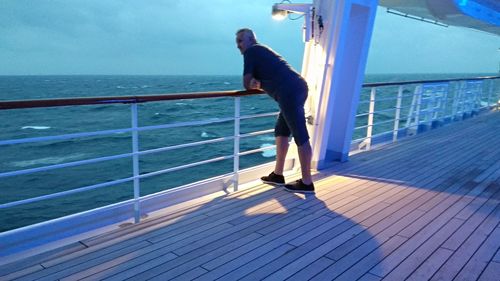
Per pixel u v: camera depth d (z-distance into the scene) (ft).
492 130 23.56
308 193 11.18
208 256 7.26
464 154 16.75
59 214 32.48
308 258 7.16
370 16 14.14
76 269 6.78
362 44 14.40
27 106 6.76
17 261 7.09
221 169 44.01
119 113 115.44
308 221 9.05
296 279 6.40
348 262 6.99
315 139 13.97
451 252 7.39
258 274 6.57
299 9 13.19
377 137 19.74
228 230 8.54
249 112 110.93
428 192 11.34
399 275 6.51
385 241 7.91
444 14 22.30
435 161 15.46
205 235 8.27
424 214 9.50
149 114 110.01
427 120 24.41
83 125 93.66
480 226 8.71
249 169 12.81
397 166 14.65
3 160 56.39
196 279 6.41
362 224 8.86
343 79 15.01
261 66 10.68
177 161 49.83
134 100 8.30
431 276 6.48
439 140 20.33
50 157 57.72
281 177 12.03
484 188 11.75
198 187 10.99
